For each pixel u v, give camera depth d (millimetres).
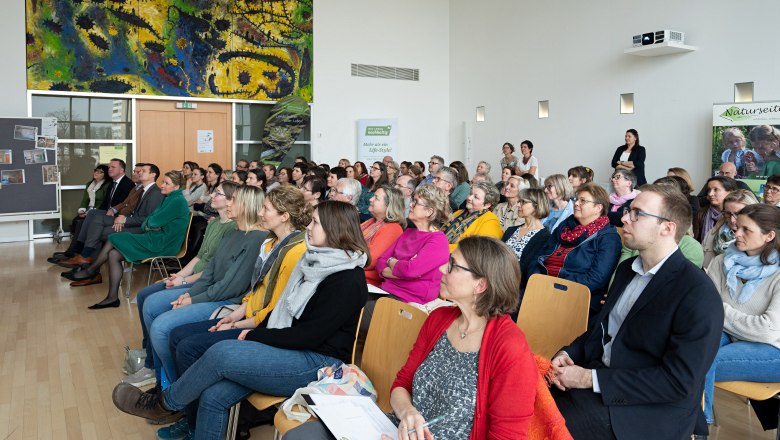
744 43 6773
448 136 11531
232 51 9469
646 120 7875
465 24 10977
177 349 2566
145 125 8984
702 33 7191
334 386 1995
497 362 1575
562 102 9062
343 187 4172
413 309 2082
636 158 7598
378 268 3545
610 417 1811
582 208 3178
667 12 7555
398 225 3834
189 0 9078
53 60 8266
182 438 2652
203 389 2203
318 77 10211
